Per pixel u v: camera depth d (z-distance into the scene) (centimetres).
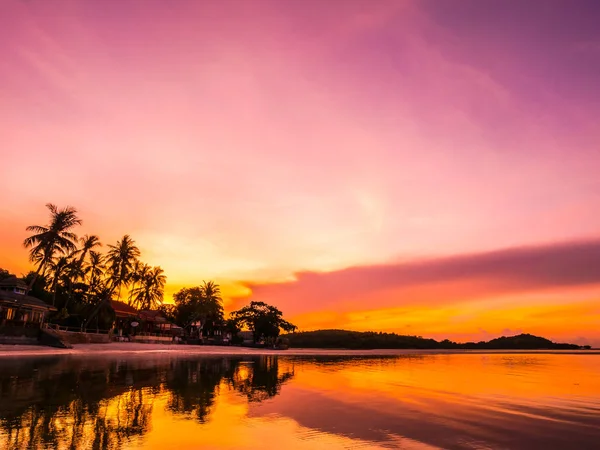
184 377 2709
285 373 3450
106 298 6975
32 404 1534
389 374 3538
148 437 1144
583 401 1947
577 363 6069
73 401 1619
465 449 1104
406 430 1312
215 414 1491
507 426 1377
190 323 10625
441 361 6419
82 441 1083
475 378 3195
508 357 9031
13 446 1027
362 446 1124
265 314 11019
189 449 1049
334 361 5850
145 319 8769
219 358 5441
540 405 1825
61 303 7112
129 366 3341
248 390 2209
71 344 5069
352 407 1723
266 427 1322
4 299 5475
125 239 7456
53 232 5575
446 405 1805
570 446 1137
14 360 3359
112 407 1531
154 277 10112
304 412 1597
